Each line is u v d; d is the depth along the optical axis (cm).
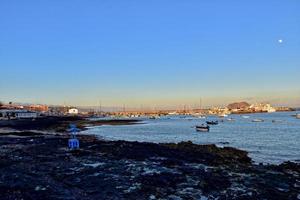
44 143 5491
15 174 2745
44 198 1989
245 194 2130
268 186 2370
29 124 13388
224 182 2409
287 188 2381
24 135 7944
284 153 5344
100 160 3428
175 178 2502
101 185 2323
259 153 5322
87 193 2130
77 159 3531
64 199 1972
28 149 4572
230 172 2834
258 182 2469
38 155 3916
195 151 4281
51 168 3016
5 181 2462
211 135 9750
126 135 9706
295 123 17550
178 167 3023
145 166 3036
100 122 19050
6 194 2056
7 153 4125
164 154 3869
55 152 4184
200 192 2145
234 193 2142
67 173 2767
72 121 18475
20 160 3512
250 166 3294
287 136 9188
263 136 9231
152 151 4094
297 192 2273
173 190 2183
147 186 2262
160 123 19000
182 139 8338
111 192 2139
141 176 2583
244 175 2717
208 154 4062
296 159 4650
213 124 16812
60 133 9438
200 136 9350
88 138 7525
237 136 9288
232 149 4656
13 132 8862
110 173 2725
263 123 18000
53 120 17375
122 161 3350
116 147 4497
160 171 2797
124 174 2675
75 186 2325
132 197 2028
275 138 8525
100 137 8431
